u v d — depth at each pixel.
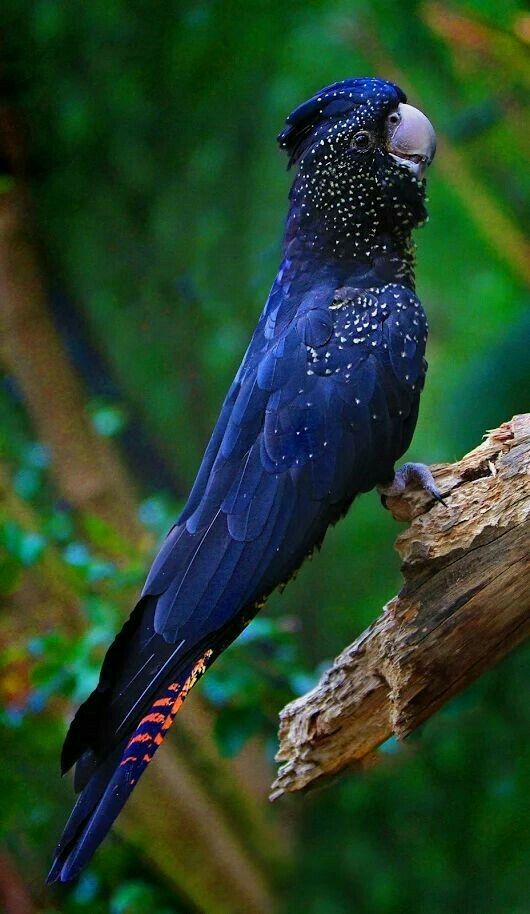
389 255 6.63
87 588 9.52
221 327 14.87
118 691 5.60
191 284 14.91
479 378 10.90
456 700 8.84
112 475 12.30
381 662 5.76
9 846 10.57
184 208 14.46
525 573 5.46
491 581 5.48
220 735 8.46
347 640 14.77
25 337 11.99
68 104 13.18
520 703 12.62
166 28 13.30
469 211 12.78
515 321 11.19
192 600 5.77
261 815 12.81
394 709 5.75
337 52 13.88
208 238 14.52
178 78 13.65
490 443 5.65
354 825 13.52
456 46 10.90
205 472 6.20
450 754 13.03
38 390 11.98
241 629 6.03
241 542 5.89
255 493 5.98
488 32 10.27
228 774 12.26
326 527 6.16
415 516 5.72
